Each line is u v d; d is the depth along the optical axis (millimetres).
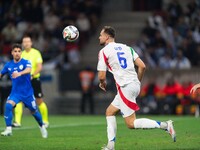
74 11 93875
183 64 81438
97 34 93688
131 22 95562
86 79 79062
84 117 69500
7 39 91688
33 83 51125
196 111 72562
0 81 78250
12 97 41938
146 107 75250
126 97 32438
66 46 88875
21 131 46594
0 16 95625
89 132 45781
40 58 51125
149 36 86875
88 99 79125
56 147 36000
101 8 97875
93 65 86562
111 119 33000
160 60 82750
